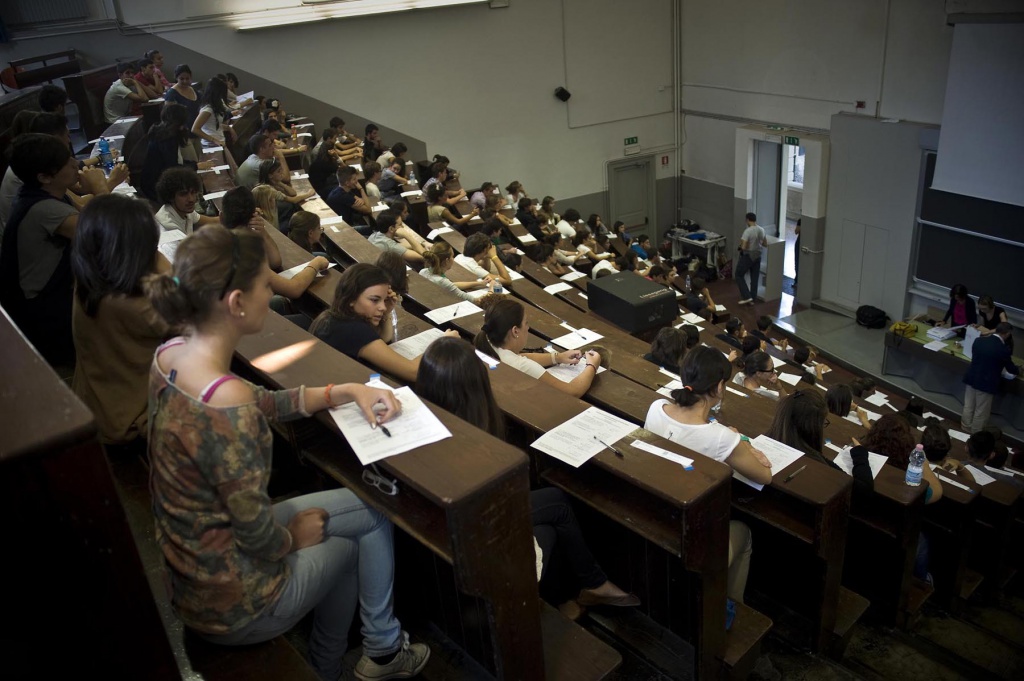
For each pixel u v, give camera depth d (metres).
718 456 2.75
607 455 2.31
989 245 9.82
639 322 6.18
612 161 15.23
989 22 8.94
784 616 3.42
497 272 6.86
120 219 2.14
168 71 11.41
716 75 14.48
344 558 1.88
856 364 11.03
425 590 2.51
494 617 1.79
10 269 2.91
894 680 3.63
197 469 1.49
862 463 3.68
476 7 13.06
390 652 2.11
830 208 12.43
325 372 2.18
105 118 8.90
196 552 1.54
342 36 12.27
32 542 1.19
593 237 11.79
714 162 15.10
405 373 2.80
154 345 2.33
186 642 1.79
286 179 6.34
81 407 1.21
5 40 10.48
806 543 3.14
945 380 9.81
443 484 1.63
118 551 1.28
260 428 1.51
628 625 2.85
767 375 5.82
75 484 1.20
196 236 1.47
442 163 10.30
